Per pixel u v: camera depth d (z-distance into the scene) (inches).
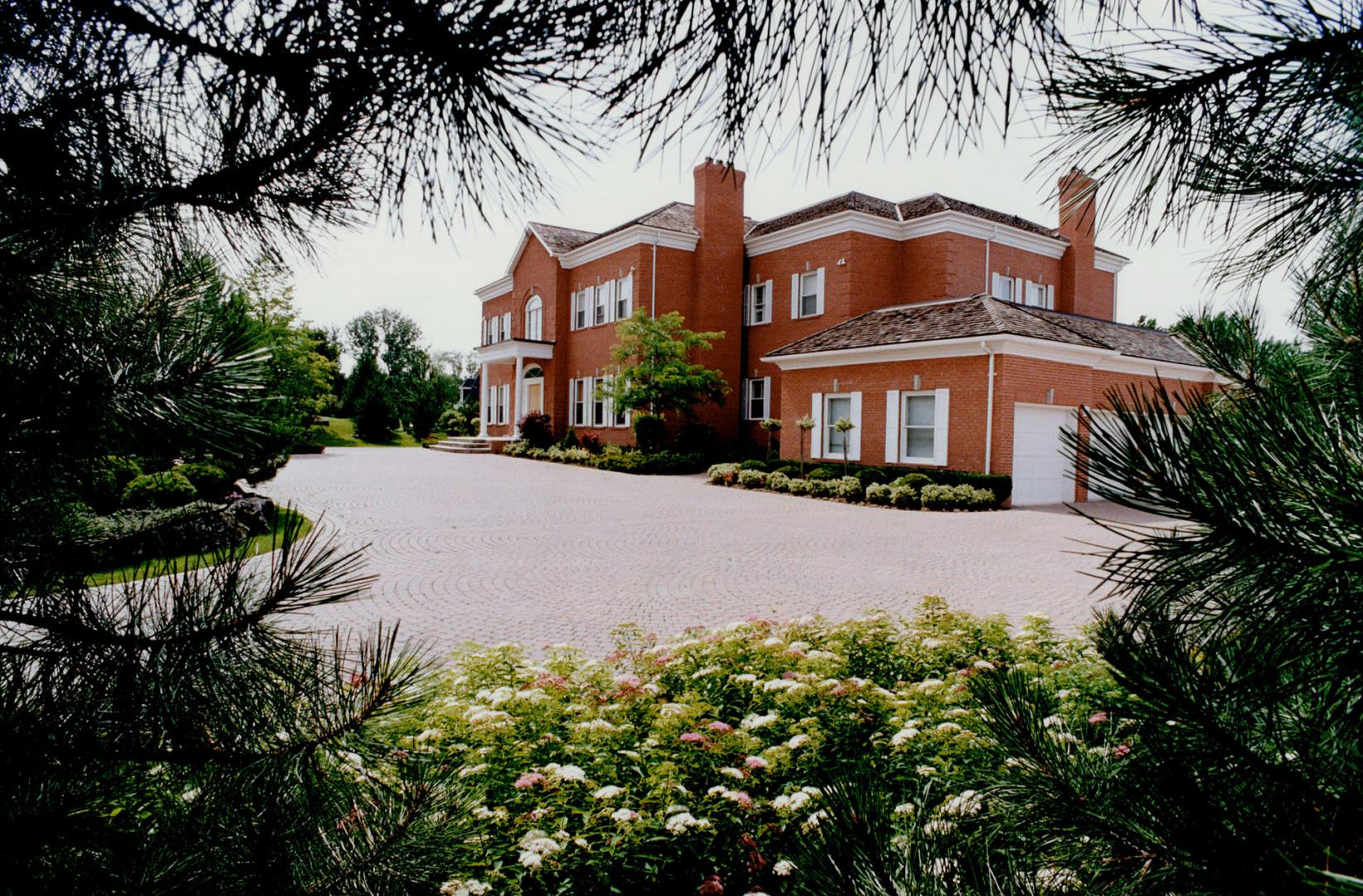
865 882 39.2
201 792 46.6
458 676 164.7
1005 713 46.0
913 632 192.9
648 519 522.9
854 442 725.3
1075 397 642.2
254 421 53.2
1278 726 33.9
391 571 348.5
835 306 911.7
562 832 94.1
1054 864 41.4
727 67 43.9
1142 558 31.4
